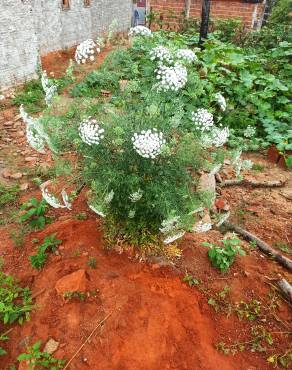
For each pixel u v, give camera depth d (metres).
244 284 3.26
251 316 3.03
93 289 2.98
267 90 6.63
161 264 3.23
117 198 2.88
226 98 6.56
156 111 2.77
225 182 4.82
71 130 2.88
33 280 3.21
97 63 7.20
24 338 2.84
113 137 2.78
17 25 6.63
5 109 6.20
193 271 3.27
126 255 3.28
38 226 3.75
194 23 11.41
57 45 9.02
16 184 4.45
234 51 7.66
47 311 2.91
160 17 11.84
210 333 2.88
